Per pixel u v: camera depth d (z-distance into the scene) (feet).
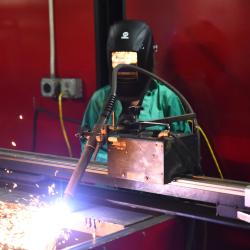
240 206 4.96
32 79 10.08
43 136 10.10
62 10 9.36
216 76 7.79
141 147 5.09
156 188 5.46
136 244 5.11
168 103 7.27
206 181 5.25
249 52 7.42
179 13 7.99
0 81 10.66
